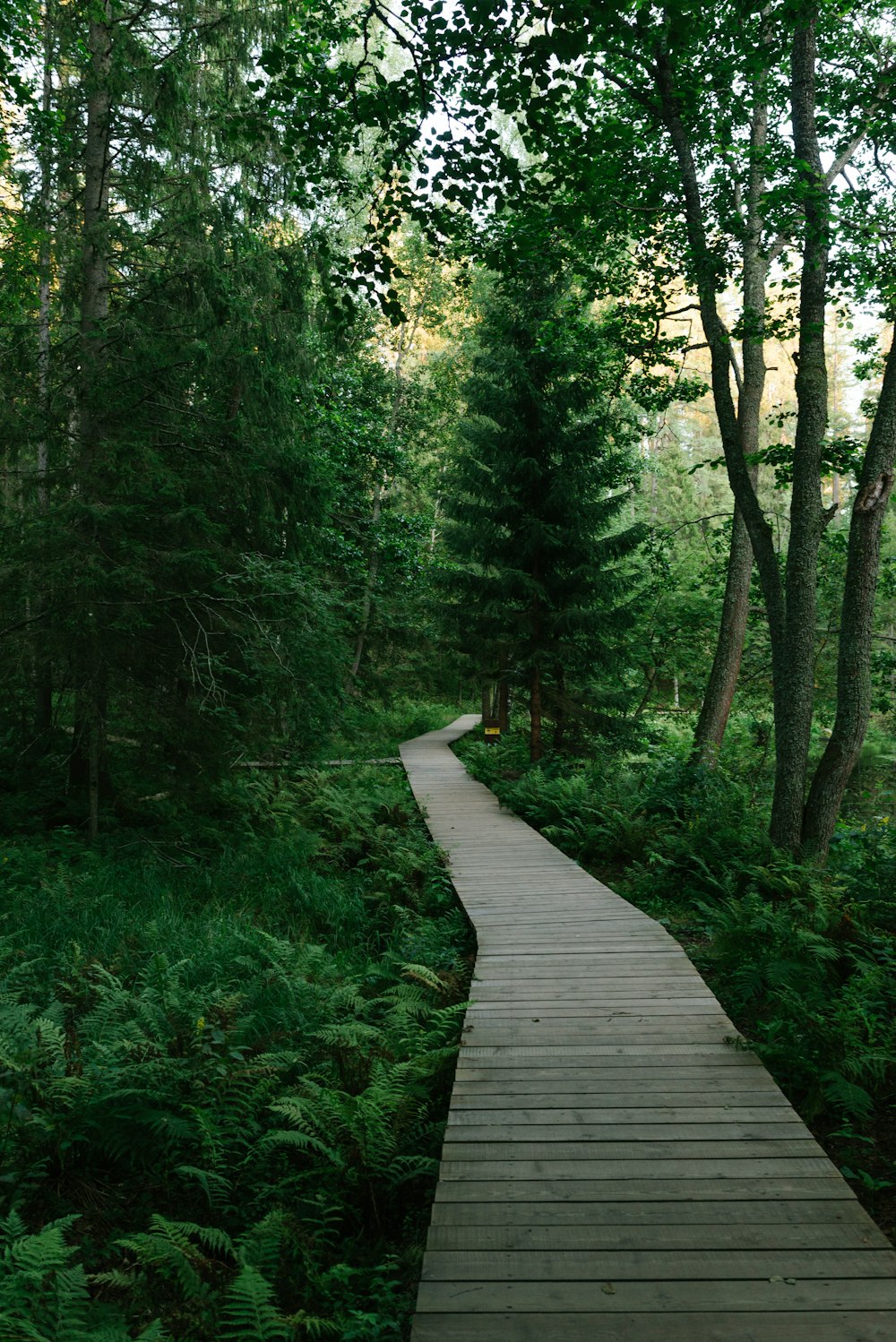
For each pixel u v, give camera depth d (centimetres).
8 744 1049
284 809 1255
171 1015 491
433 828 1235
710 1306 263
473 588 1662
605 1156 358
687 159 921
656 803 1144
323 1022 541
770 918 620
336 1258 347
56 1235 283
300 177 739
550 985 584
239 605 1029
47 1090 402
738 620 1350
